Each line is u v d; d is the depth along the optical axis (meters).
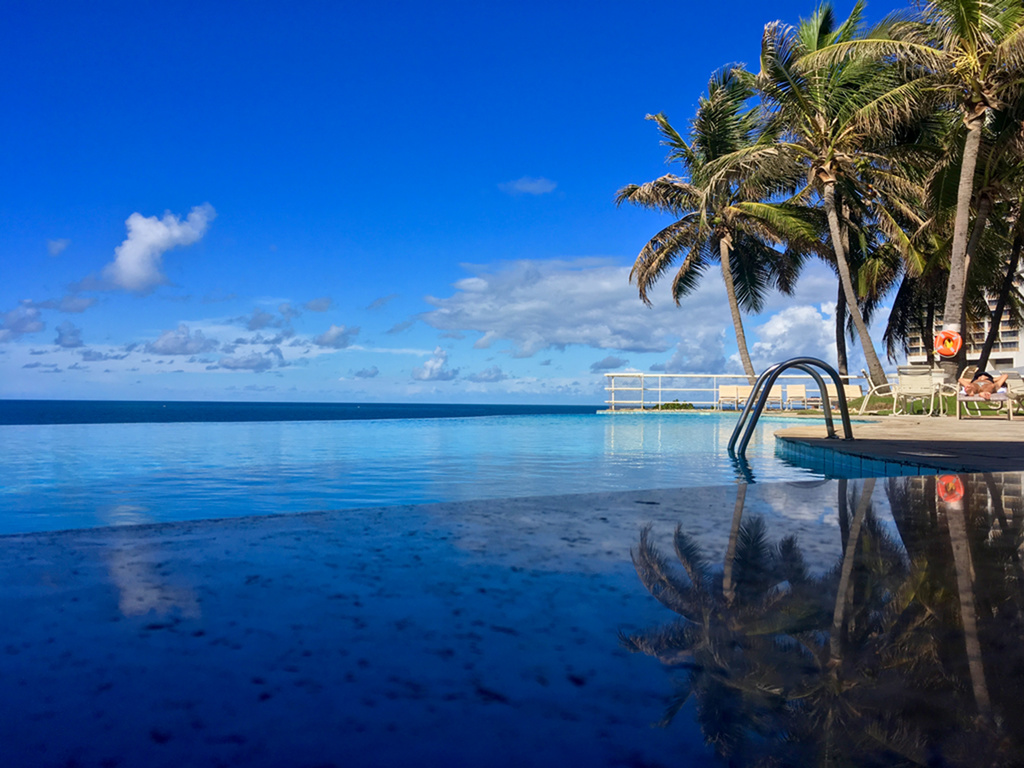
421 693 0.36
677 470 4.30
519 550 0.75
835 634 0.46
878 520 0.97
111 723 0.32
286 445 6.53
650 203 17.83
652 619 0.50
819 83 13.37
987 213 12.38
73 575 0.62
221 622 0.49
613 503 1.13
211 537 0.82
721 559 0.71
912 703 0.34
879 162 14.53
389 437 7.82
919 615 0.51
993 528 0.90
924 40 11.78
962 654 0.42
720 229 17.73
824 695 0.35
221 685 0.37
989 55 10.37
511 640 0.45
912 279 18.09
